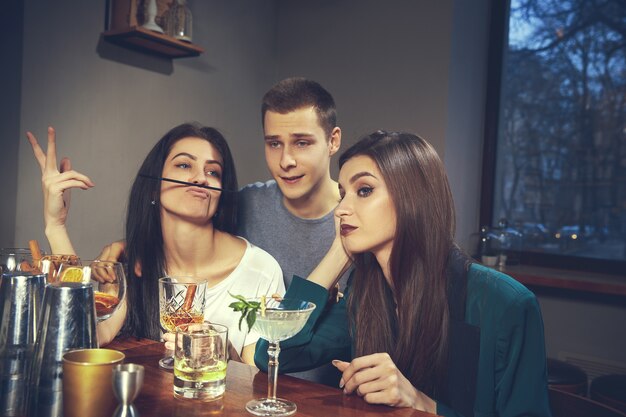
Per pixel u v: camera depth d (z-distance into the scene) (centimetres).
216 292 183
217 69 337
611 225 343
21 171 242
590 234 349
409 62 341
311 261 215
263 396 113
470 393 131
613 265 338
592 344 322
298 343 141
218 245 190
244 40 357
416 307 133
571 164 356
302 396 115
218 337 112
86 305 98
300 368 143
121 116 282
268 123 209
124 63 282
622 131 340
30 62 242
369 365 116
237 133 356
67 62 256
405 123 342
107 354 94
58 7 251
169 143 188
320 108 207
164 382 119
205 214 184
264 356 141
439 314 133
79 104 263
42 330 97
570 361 327
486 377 130
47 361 95
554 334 332
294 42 383
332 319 149
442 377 135
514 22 372
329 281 152
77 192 263
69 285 99
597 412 121
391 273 136
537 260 360
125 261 190
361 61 357
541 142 365
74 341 96
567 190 357
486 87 378
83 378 88
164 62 303
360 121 358
